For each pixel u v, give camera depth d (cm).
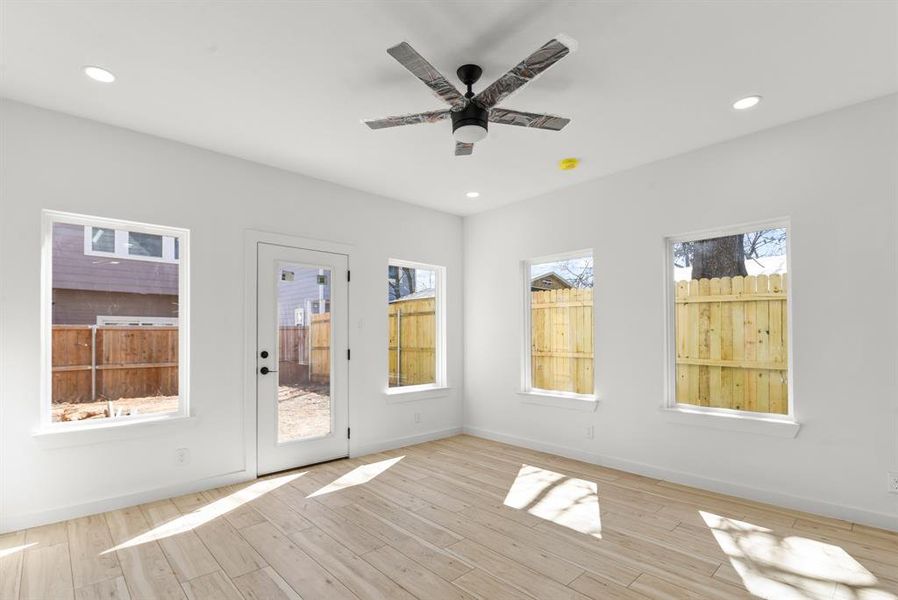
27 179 283
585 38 221
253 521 289
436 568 234
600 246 416
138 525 283
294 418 398
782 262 325
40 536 267
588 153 362
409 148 352
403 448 468
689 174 360
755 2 196
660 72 250
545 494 336
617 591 213
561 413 441
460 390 537
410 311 508
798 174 308
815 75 254
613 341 404
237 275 367
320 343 418
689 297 370
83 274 309
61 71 248
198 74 252
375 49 230
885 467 274
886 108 277
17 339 277
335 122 309
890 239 275
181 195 341
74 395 303
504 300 498
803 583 219
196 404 342
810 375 301
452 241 534
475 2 197
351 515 299
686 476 354
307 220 411
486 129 240
